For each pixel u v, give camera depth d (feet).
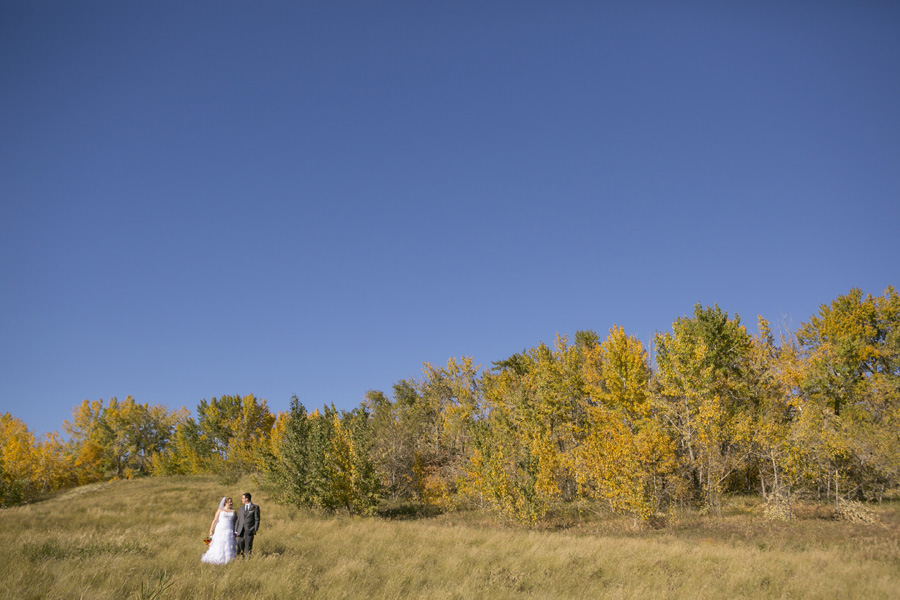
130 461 269.03
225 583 28.78
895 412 93.15
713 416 89.45
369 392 189.78
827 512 85.46
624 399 102.42
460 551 46.68
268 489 118.93
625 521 81.51
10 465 168.96
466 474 105.29
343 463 96.48
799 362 114.01
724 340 112.27
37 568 29.91
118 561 33.60
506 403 130.72
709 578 36.96
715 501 87.10
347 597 28.89
